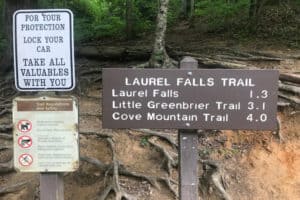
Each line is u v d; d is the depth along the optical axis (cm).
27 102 391
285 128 630
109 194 522
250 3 1272
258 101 388
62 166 397
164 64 804
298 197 561
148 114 391
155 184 539
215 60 845
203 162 579
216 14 1390
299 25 1136
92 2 1691
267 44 1013
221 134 629
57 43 389
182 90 388
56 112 392
